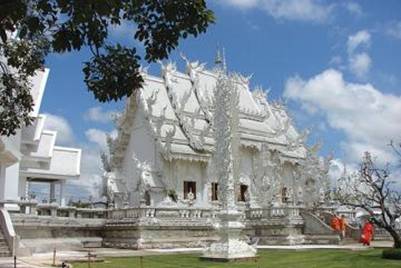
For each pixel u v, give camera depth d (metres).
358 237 46.00
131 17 11.97
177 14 11.59
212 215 43.53
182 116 51.28
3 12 9.94
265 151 53.88
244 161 54.06
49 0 10.73
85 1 10.06
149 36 11.99
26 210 38.88
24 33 11.54
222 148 29.55
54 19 11.23
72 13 10.53
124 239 40.62
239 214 28.83
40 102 48.66
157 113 50.50
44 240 37.44
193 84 55.81
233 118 31.16
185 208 42.97
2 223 31.50
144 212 40.56
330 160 57.06
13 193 43.44
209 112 53.12
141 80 13.61
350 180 54.94
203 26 11.81
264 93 65.38
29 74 19.36
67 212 42.91
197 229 42.50
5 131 19.02
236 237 28.67
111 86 13.44
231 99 31.28
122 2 11.16
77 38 11.50
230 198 28.89
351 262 26.16
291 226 43.41
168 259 29.58
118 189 50.84
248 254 28.45
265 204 50.81
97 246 41.47
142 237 39.34
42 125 50.06
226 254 27.78
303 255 31.00
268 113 62.22
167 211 41.97
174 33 11.88
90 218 44.00
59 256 30.42
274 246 40.44
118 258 30.98
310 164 55.78
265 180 52.31
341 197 45.62
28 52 18.81
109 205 47.34
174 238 40.97
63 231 40.41
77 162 56.62
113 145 51.91
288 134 63.06
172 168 48.53
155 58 12.16
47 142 53.88
